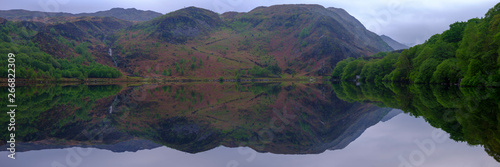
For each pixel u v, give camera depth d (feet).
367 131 64.18
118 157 47.24
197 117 97.30
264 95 201.05
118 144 58.34
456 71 187.42
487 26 177.88
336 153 47.75
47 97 171.83
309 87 317.63
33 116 93.66
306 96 185.98
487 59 151.43
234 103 145.07
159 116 99.91
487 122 60.13
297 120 91.61
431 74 217.97
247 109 119.24
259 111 112.78
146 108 123.13
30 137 63.62
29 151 51.49
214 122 87.61
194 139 63.98
